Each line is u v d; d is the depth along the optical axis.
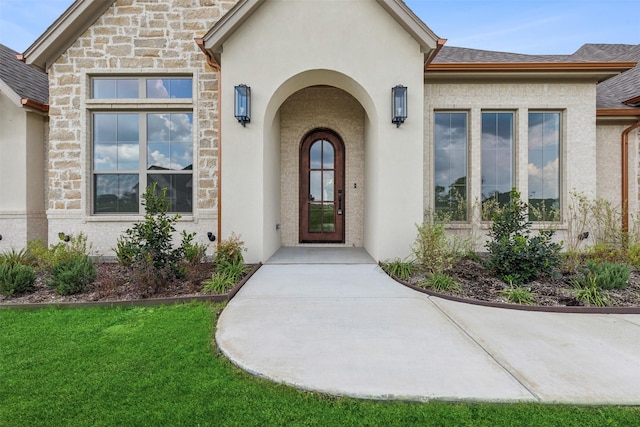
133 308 4.11
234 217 6.29
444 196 7.75
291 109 8.68
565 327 3.46
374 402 2.21
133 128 7.30
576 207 7.45
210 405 2.20
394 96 6.12
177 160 7.32
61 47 7.05
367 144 7.85
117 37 7.08
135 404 2.22
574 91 7.47
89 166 7.18
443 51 9.51
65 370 2.63
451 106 7.52
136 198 7.30
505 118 7.73
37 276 5.25
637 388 2.32
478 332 3.30
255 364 2.64
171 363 2.73
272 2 6.27
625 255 6.16
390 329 3.36
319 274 5.64
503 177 7.73
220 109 6.26
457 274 5.45
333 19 6.29
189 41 7.14
